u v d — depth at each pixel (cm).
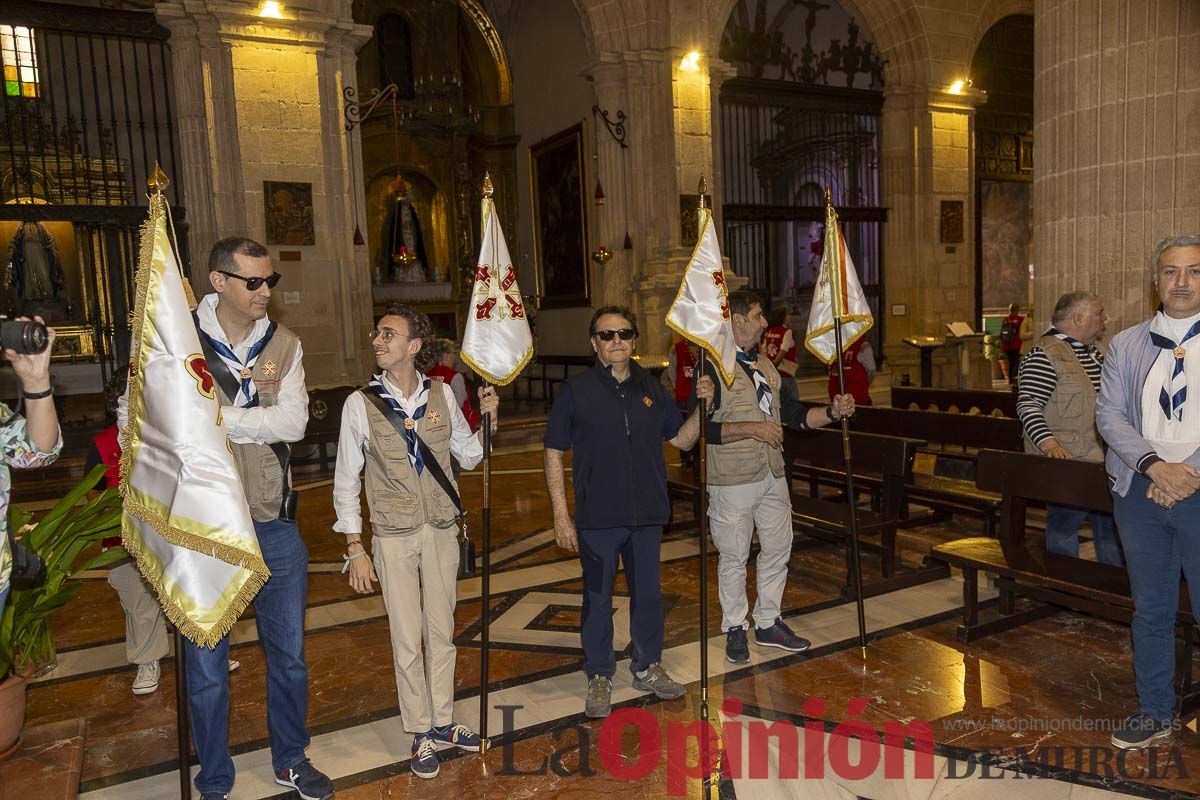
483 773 327
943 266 1645
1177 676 361
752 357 424
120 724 383
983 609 480
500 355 355
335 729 370
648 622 381
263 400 295
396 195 1519
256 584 272
